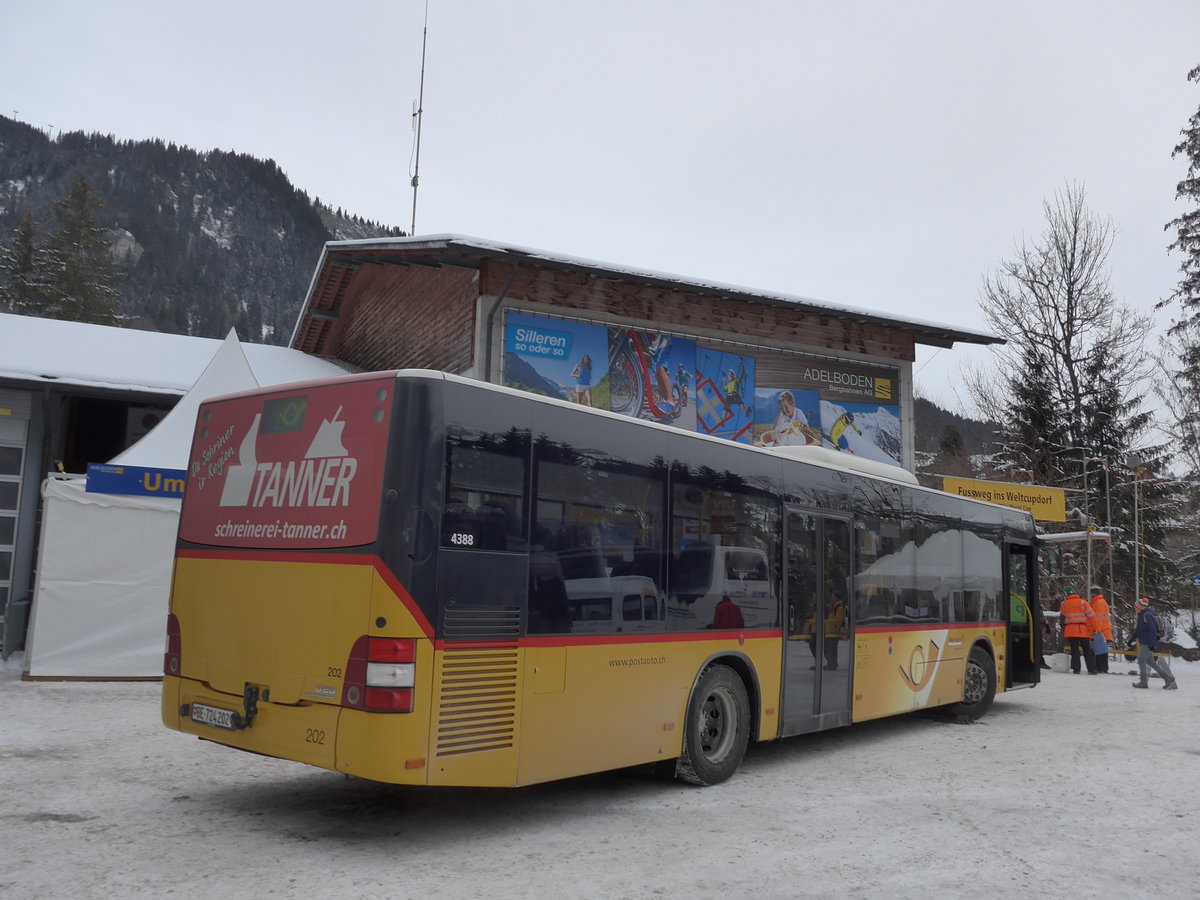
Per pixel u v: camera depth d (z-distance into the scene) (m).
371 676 5.54
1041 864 5.72
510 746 6.10
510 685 6.13
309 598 5.95
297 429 6.34
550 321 15.30
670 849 5.95
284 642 6.05
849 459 10.30
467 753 5.83
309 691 5.84
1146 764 8.95
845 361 18.25
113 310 60.91
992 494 20.25
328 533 5.94
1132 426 36.47
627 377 15.91
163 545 13.10
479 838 6.17
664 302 16.42
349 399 6.07
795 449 9.74
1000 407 38.28
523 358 15.01
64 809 6.52
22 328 18.64
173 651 6.89
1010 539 13.52
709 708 8.02
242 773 7.83
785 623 8.80
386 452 5.78
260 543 6.36
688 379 16.52
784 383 17.56
